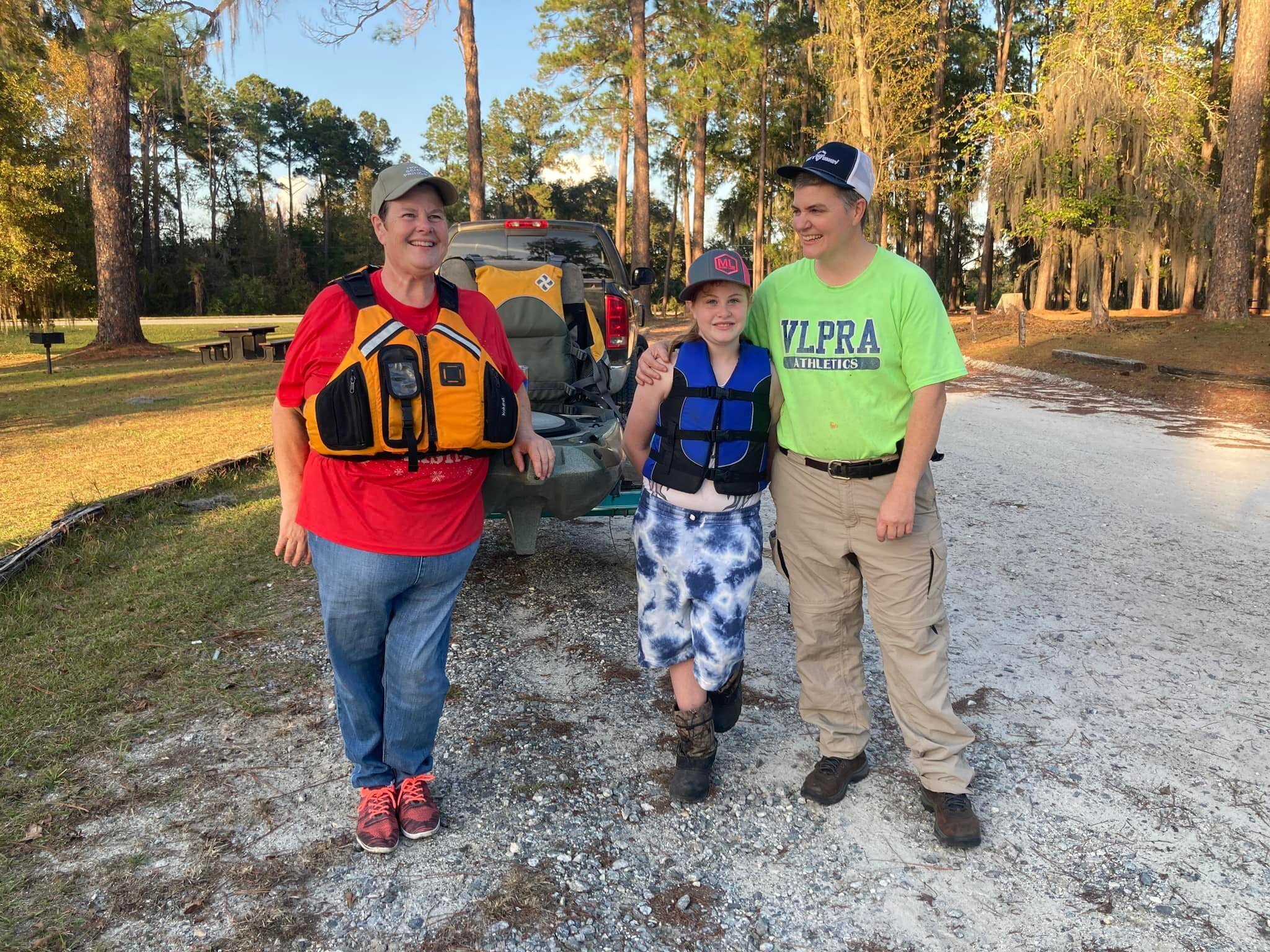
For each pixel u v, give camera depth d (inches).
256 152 2910.9
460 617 174.6
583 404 201.8
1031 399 515.8
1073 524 238.1
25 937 85.1
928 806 108.9
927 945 87.8
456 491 97.7
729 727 120.6
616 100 1051.3
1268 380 493.0
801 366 103.3
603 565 207.8
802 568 110.1
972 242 1975.9
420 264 89.7
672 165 2084.2
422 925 88.7
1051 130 762.8
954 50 1502.2
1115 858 100.6
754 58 1003.3
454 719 132.5
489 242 288.7
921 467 97.9
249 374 659.4
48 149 871.1
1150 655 153.9
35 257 863.7
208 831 103.0
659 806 111.3
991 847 103.1
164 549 207.6
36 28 695.1
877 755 124.6
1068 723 130.7
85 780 112.3
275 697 135.7
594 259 291.9
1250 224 733.9
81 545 202.7
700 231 1337.4
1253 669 148.1
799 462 107.5
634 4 960.9
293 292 2620.6
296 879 95.3
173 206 2748.5
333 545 93.9
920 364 96.5
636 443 111.9
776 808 111.6
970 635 163.8
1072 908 92.7
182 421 424.8
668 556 107.3
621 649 159.8
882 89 1050.7
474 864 98.5
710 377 104.6
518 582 195.3
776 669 152.9
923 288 96.9
